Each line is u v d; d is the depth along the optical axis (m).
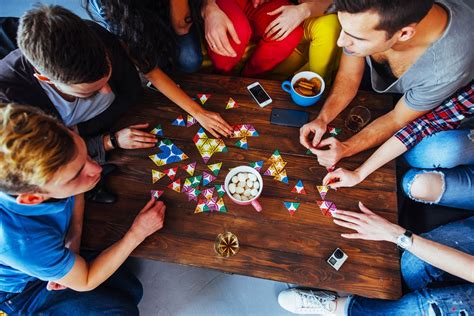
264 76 2.20
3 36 1.45
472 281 1.29
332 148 1.44
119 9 1.31
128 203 1.41
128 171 1.47
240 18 1.85
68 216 1.26
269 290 1.88
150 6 1.60
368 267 1.27
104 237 1.36
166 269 1.95
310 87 1.56
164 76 1.59
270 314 1.84
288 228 1.34
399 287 1.24
